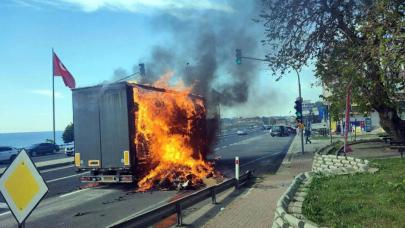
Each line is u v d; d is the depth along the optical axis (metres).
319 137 55.38
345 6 14.62
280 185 15.38
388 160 15.68
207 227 9.02
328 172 13.80
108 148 16.75
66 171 25.38
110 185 17.84
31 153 46.12
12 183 6.95
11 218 11.80
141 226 8.07
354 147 27.30
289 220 6.71
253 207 11.01
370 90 21.00
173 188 16.27
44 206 13.33
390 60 8.63
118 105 16.64
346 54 14.73
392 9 8.80
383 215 7.10
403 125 24.75
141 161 16.84
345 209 7.75
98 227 10.17
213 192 12.21
